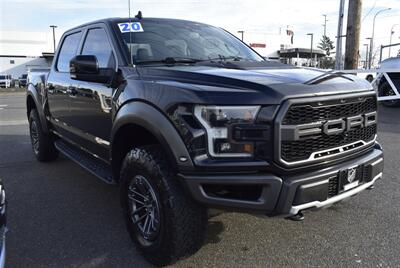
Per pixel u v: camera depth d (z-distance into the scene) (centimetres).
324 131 291
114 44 399
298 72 339
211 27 491
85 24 487
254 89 279
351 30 1244
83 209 453
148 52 391
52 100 544
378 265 323
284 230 389
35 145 672
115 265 332
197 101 278
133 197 343
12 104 1906
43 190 519
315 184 285
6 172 603
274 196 275
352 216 420
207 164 276
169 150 291
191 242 303
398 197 475
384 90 1318
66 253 353
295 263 329
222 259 336
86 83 428
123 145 374
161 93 305
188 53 408
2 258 270
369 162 329
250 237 374
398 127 940
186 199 295
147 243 330
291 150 277
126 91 347
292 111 276
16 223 416
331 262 329
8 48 6228
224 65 364
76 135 482
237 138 274
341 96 300
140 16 446
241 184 274
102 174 411
